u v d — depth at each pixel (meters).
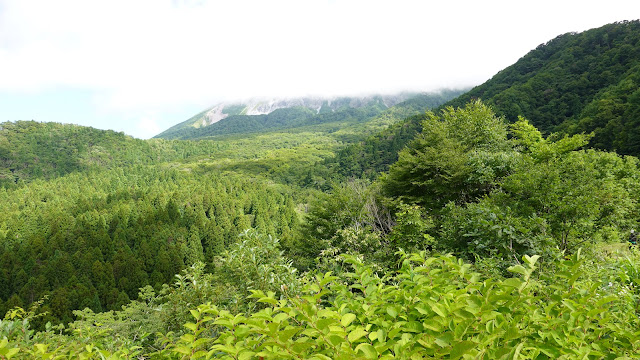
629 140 32.38
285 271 4.25
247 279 4.16
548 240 5.83
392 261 8.92
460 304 1.33
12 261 48.06
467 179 13.30
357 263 2.03
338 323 1.29
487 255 6.62
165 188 112.25
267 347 1.34
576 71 65.56
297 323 1.71
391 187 16.84
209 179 126.44
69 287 38.62
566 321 1.44
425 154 16.02
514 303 1.37
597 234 9.01
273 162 158.12
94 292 38.69
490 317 1.25
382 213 15.53
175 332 3.95
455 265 1.66
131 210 81.75
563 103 55.25
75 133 181.12
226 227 71.38
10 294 43.88
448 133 18.86
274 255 4.71
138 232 60.19
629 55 59.91
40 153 158.25
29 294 39.69
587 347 1.33
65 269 42.50
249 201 92.94
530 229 6.36
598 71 60.72
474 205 8.59
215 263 5.15
